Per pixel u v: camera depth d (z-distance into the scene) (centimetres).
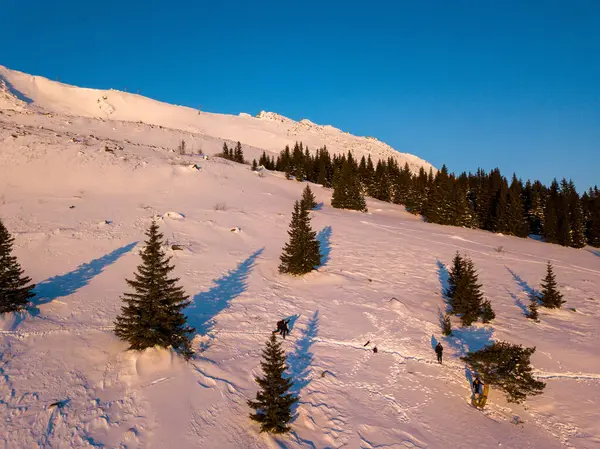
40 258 2412
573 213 5694
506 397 1631
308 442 1224
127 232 3075
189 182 4916
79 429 1098
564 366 1911
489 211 6109
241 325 1948
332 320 2138
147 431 1135
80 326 1666
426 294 2648
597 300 2933
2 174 4034
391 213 6028
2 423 1062
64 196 3803
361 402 1462
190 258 2778
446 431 1369
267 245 3350
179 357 1516
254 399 1367
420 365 1789
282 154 9756
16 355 1370
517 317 2473
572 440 1398
